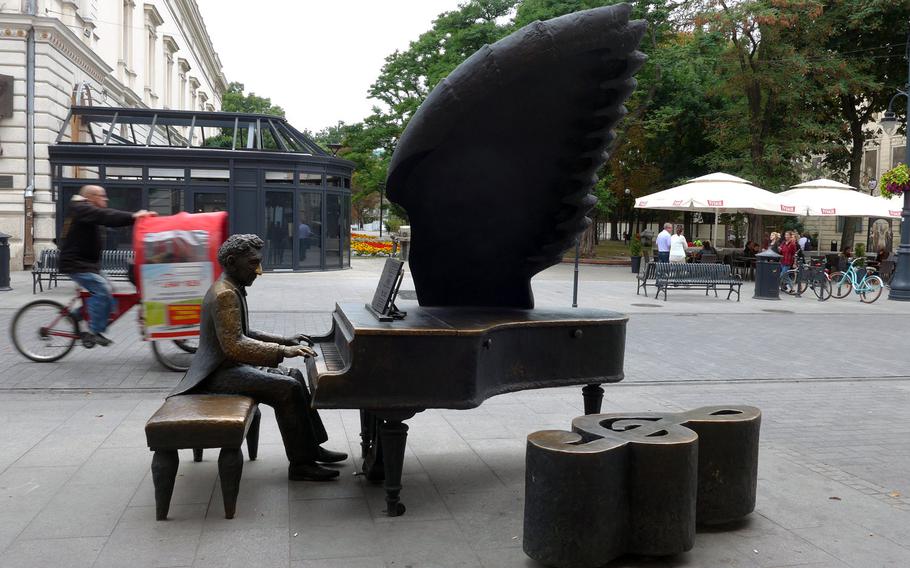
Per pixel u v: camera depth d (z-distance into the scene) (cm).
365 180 4022
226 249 457
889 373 896
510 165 471
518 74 393
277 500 435
